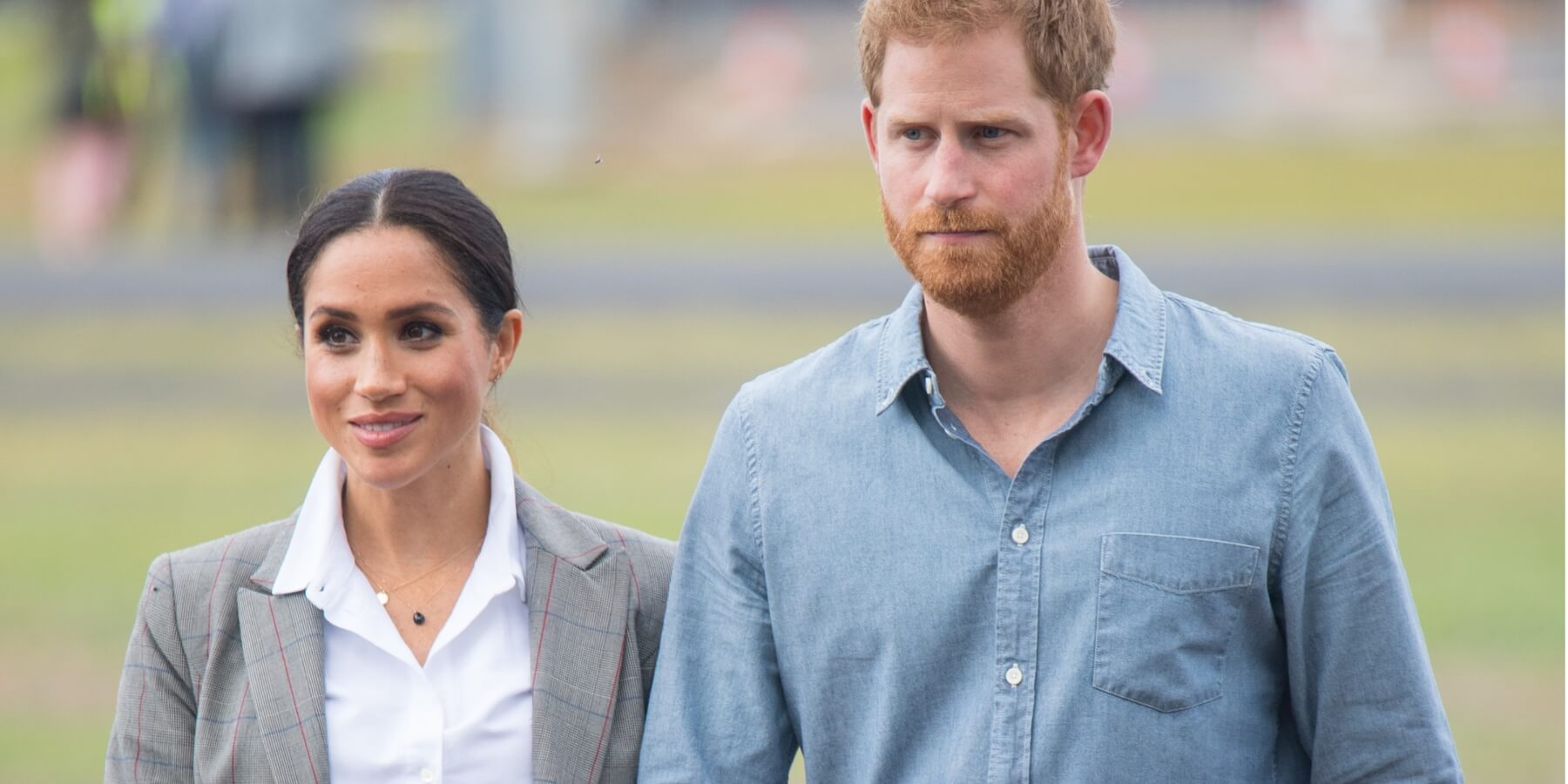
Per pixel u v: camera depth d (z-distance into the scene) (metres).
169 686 11.75
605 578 12.45
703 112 115.00
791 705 12.12
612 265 64.00
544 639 12.02
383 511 12.07
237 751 11.52
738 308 55.88
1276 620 11.60
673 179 93.06
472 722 11.67
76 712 24.25
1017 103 11.11
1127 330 11.70
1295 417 11.55
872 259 65.25
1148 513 11.39
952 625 11.53
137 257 61.84
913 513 11.70
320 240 11.52
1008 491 11.61
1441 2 135.38
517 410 42.81
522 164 91.38
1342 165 92.19
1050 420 11.80
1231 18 135.50
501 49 92.38
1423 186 85.19
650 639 12.57
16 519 33.66
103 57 67.62
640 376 46.62
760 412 12.28
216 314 53.22
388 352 11.45
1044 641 11.41
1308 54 122.38
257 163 64.50
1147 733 11.20
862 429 11.95
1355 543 11.45
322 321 11.53
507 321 12.12
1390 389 44.41
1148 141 102.62
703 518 12.40
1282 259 63.25
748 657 12.15
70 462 38.31
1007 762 11.30
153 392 44.84
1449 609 28.48
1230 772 11.32
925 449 11.80
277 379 46.19
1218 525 11.37
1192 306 12.08
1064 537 11.47
